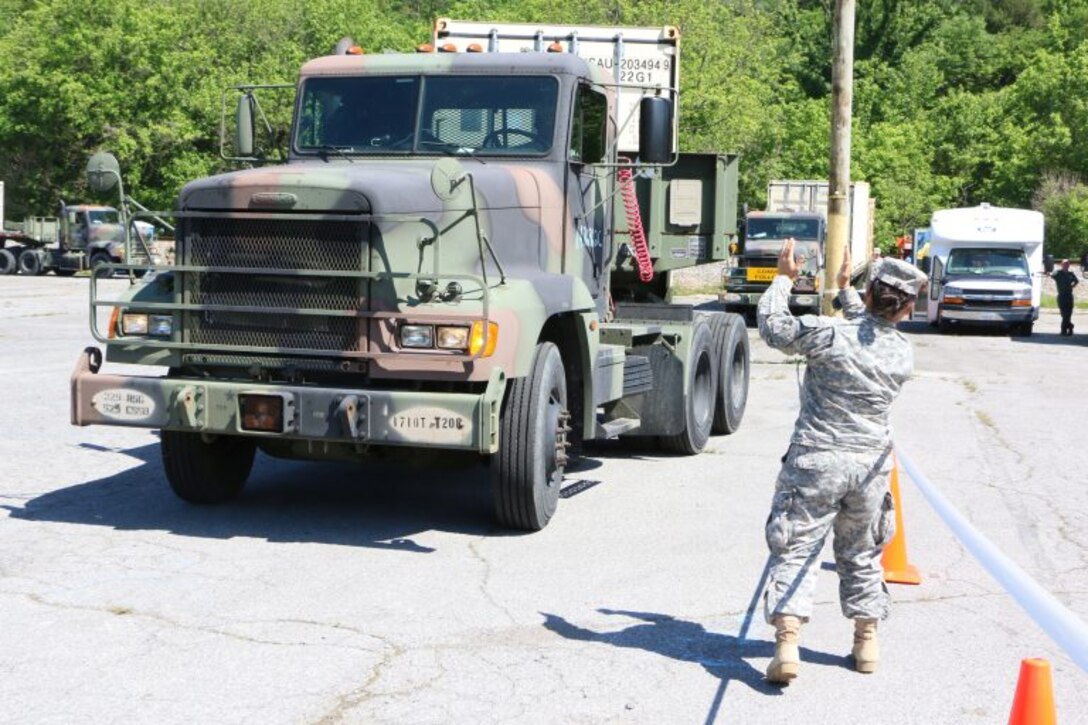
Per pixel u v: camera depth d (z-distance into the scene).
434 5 76.06
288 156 9.49
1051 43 74.19
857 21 67.94
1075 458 11.88
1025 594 4.22
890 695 5.38
